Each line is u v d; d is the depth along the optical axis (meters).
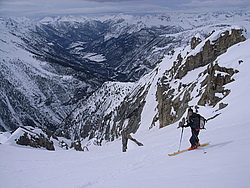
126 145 23.19
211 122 23.19
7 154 23.17
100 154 25.00
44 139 41.97
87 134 153.12
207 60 52.41
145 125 68.56
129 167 12.15
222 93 32.22
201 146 12.42
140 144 22.97
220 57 37.81
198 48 55.50
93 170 13.37
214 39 51.47
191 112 12.71
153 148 17.64
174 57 83.00
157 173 9.11
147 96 85.81
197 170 8.05
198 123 12.48
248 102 23.62
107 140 104.06
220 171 7.21
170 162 10.77
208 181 6.48
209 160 9.02
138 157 14.82
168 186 6.92
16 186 12.36
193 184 6.52
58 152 28.47
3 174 15.47
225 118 22.06
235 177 6.24
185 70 57.50
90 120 161.12
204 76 44.88
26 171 16.20
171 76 63.62
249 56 33.06
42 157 23.14
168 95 57.12
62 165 17.98
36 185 11.85
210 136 15.37
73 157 23.52
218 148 10.95
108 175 11.16
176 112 47.44
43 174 14.64
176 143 17.38
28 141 37.62
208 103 33.97
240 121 18.31
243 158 7.97
